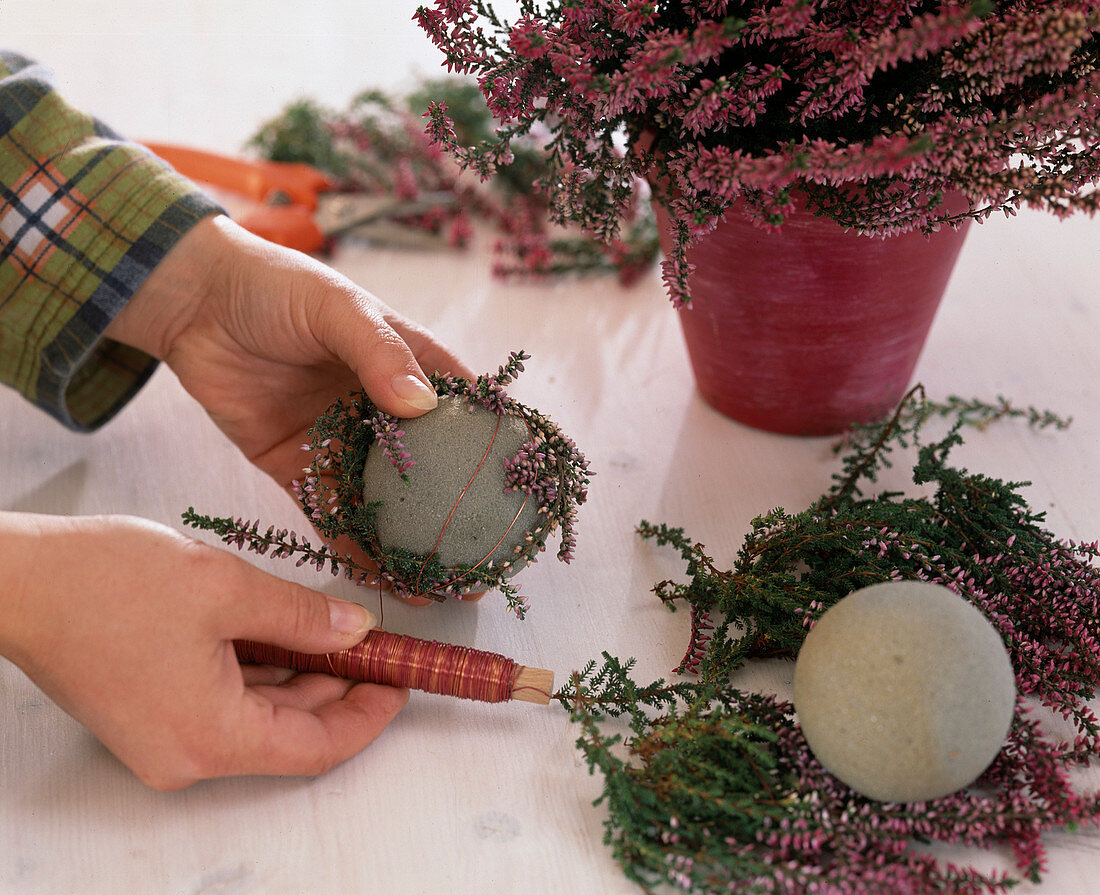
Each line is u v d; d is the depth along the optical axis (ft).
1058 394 2.33
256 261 1.98
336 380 2.10
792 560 1.92
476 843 1.65
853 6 1.75
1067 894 1.58
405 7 4.30
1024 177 1.65
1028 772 1.65
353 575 1.87
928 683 1.54
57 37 3.92
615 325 2.53
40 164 2.03
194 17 4.18
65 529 1.65
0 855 1.64
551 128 1.90
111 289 2.02
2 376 2.13
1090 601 1.79
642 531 2.01
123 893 1.60
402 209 2.73
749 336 2.11
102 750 1.76
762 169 1.63
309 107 2.91
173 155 2.78
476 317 2.54
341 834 1.66
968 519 1.87
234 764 1.67
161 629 1.64
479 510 1.74
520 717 1.80
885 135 1.72
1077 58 1.75
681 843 1.60
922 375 2.38
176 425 2.30
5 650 1.64
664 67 1.62
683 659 1.84
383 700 1.77
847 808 1.60
